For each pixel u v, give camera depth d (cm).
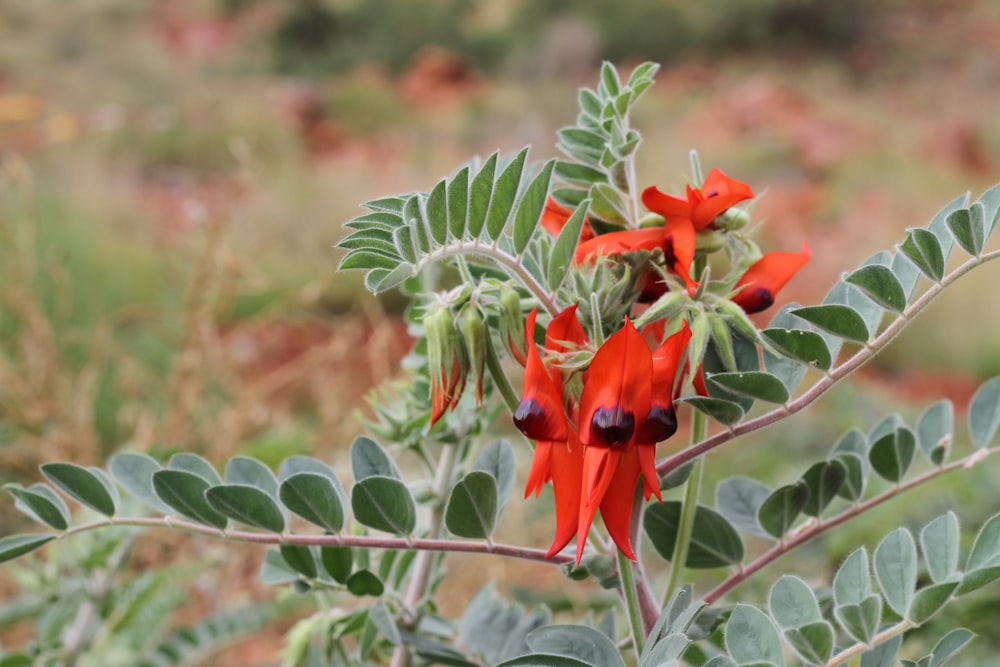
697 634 95
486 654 104
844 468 96
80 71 1065
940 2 1360
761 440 326
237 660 205
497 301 87
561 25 1223
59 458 251
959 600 123
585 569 91
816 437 325
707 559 98
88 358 349
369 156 984
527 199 86
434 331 87
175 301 467
